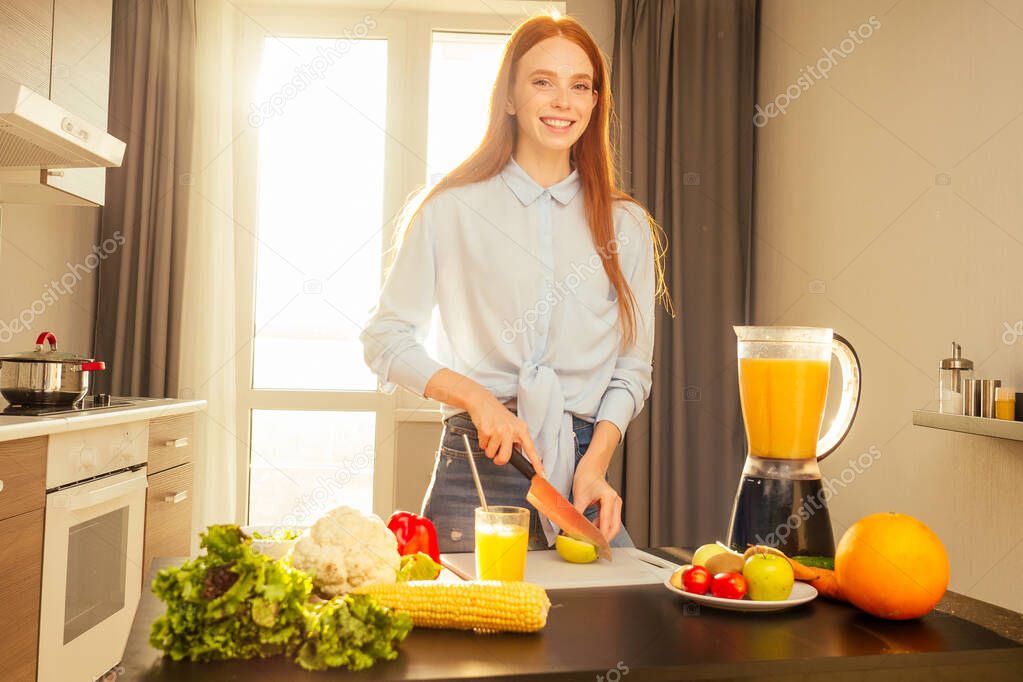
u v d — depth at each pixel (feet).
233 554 2.67
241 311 11.53
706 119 11.04
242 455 11.55
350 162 11.72
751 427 3.77
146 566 8.65
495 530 3.50
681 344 10.84
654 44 11.10
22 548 6.56
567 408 4.89
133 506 8.34
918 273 7.98
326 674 2.46
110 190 10.97
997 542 6.85
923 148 7.93
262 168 11.66
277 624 2.59
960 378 6.53
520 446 4.37
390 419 11.69
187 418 9.67
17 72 7.39
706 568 3.38
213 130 11.09
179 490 9.47
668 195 11.05
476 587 2.84
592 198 5.04
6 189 8.48
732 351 10.94
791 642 2.82
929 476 7.76
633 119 11.00
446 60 11.80
